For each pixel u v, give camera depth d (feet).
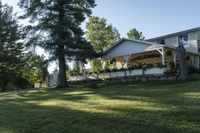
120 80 103.19
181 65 86.43
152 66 98.68
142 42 111.65
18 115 42.68
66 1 103.55
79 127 33.30
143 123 31.45
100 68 143.64
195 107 35.42
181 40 133.80
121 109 37.99
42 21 102.63
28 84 162.50
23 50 132.16
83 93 63.98
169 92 51.01
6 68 136.26
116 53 121.49
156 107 37.09
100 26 175.63
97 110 39.11
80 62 108.88
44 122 36.96
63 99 53.98
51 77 158.92
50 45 101.60
